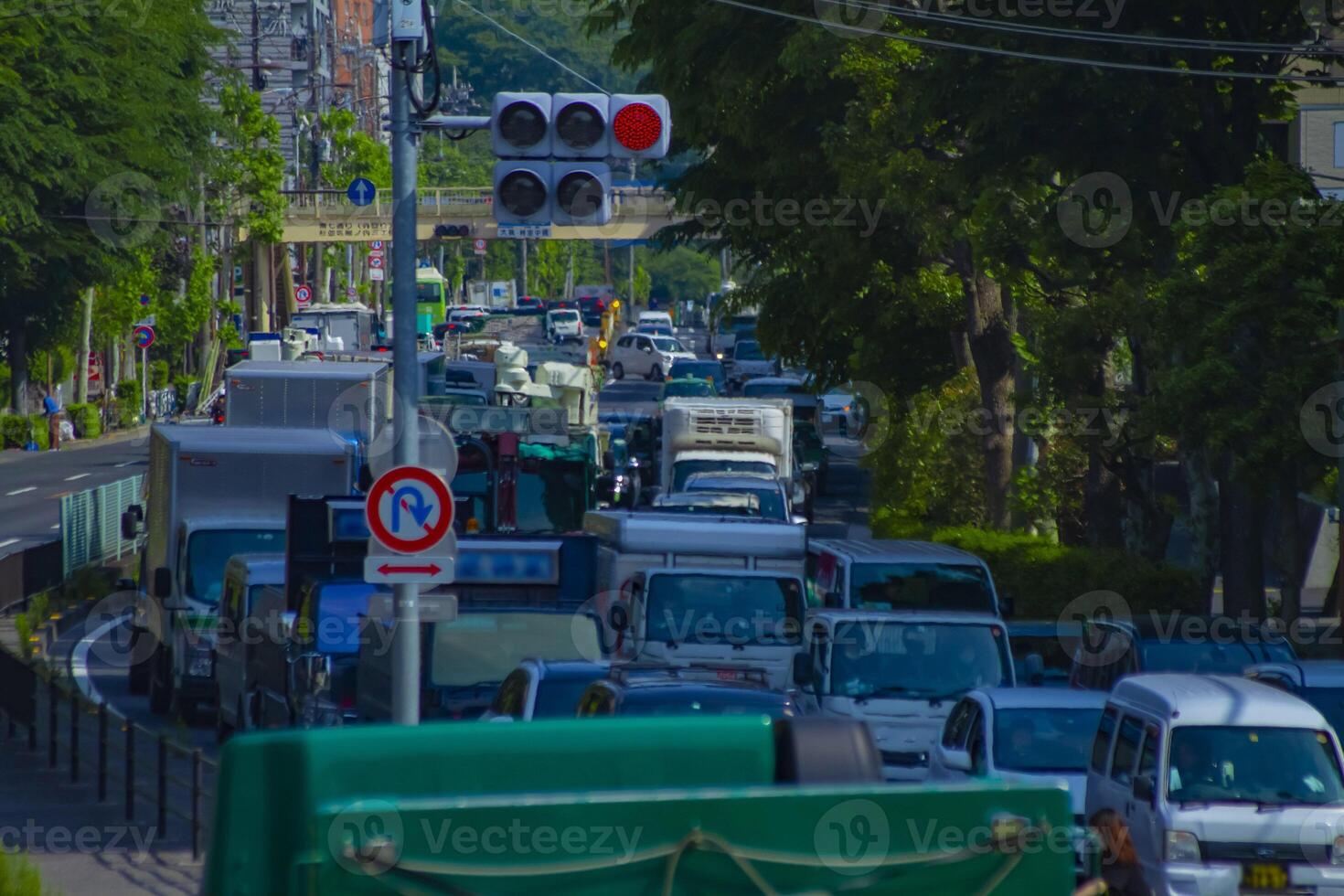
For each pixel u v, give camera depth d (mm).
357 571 69875
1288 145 128000
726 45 108250
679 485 133750
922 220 93688
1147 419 72188
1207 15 81000
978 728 53031
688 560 71000
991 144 81688
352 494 88500
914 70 84250
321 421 108000
